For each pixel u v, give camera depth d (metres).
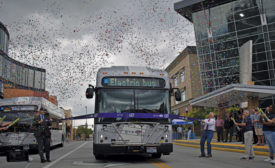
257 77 39.41
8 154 9.43
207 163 8.98
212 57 42.56
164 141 9.34
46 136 10.27
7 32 43.72
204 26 43.91
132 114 9.35
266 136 8.73
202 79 42.47
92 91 9.48
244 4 41.50
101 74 9.86
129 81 9.83
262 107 37.16
